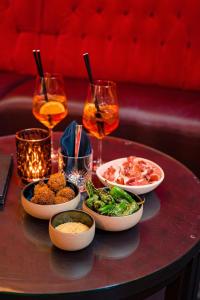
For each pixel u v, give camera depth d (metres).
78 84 2.25
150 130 1.95
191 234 0.89
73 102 2.05
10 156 1.14
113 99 1.15
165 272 0.79
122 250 0.83
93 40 2.35
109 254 0.81
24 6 2.43
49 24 2.42
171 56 2.24
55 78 1.26
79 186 1.02
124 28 2.29
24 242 0.84
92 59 2.36
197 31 2.17
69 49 2.40
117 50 2.32
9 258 0.79
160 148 1.97
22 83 2.30
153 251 0.83
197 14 2.16
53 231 0.79
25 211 0.94
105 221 0.85
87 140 1.04
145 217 0.94
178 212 0.97
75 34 2.39
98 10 2.34
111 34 2.33
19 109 2.11
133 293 0.76
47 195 0.89
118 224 0.85
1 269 0.76
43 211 0.87
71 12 2.38
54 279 0.74
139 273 0.76
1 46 2.51
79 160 1.01
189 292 1.04
